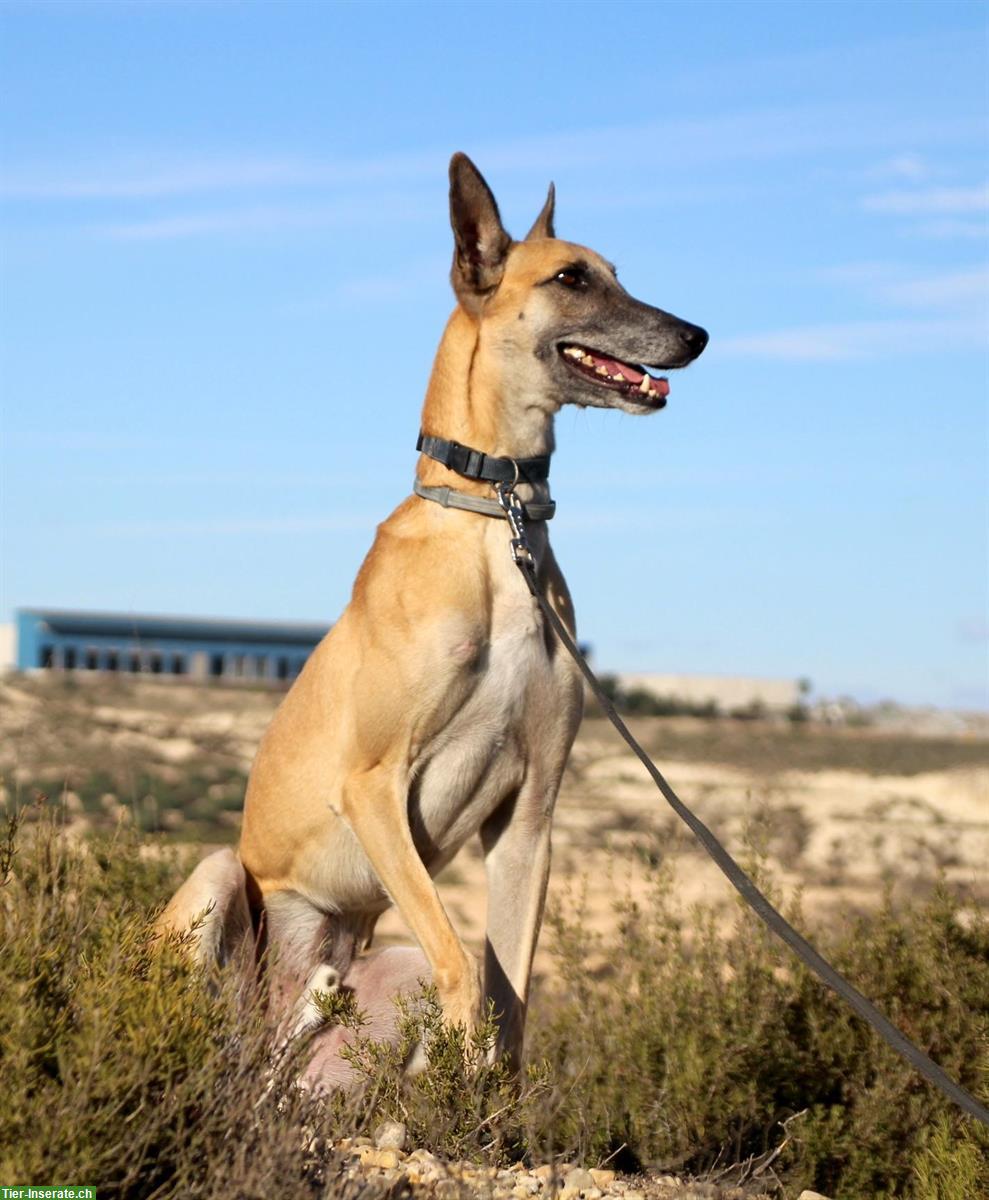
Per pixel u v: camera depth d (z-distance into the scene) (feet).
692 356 20.39
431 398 20.63
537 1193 15.25
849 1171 20.43
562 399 20.39
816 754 190.80
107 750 125.29
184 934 16.46
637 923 27.63
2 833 20.24
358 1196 13.47
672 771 168.04
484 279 20.49
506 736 19.70
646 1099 21.30
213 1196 12.48
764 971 23.06
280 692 189.47
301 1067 14.93
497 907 20.27
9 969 13.99
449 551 19.43
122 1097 12.81
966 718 316.81
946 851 114.32
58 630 232.12
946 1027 21.94
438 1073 16.38
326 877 20.51
